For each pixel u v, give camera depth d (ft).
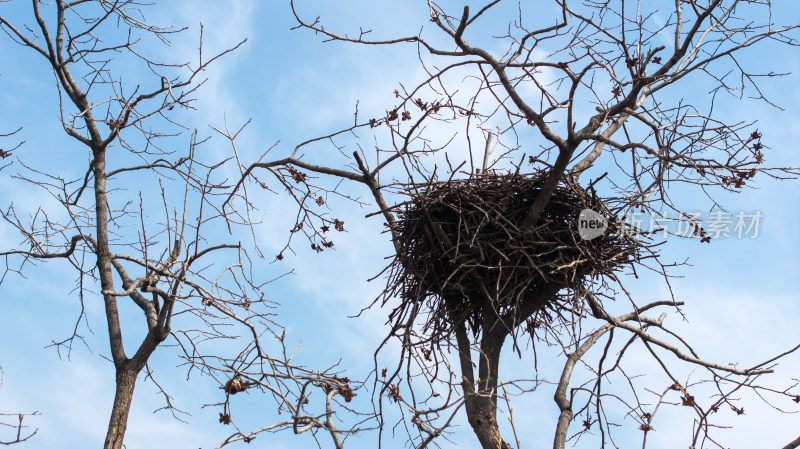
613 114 27.27
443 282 29.43
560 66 26.16
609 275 28.60
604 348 33.04
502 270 28.27
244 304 31.63
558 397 32.17
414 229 29.17
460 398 23.13
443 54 27.91
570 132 25.86
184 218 31.17
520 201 29.12
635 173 26.17
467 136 29.27
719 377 32.32
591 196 28.40
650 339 33.14
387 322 30.09
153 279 31.58
